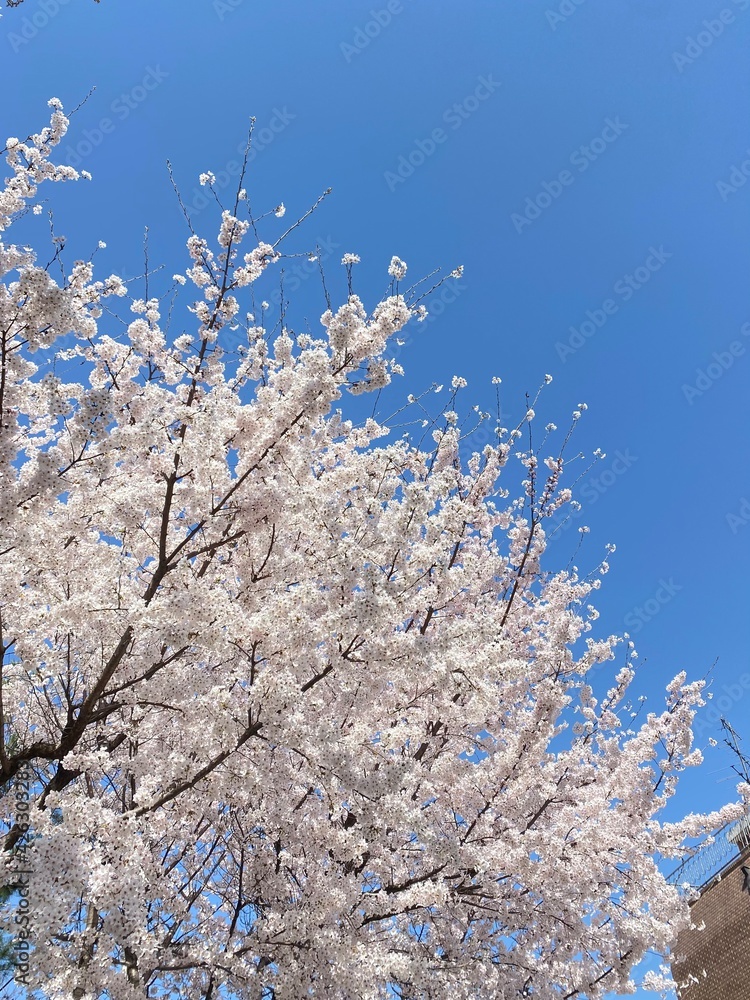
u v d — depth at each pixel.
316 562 5.10
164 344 5.70
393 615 4.71
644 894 7.48
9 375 4.12
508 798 6.68
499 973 6.65
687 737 8.09
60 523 5.33
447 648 4.78
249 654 4.63
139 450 4.54
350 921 5.32
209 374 5.49
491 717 7.61
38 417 5.75
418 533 4.86
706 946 12.55
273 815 5.61
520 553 8.85
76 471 4.94
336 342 4.82
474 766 6.29
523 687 7.56
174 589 5.02
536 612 8.99
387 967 4.82
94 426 4.01
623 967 7.07
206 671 5.39
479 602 5.68
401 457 5.22
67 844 3.52
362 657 4.79
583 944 7.21
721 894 12.62
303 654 4.62
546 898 6.41
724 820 8.24
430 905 5.52
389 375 5.00
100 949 4.23
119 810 6.38
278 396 5.19
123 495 4.99
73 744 4.75
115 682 5.20
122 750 5.87
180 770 4.56
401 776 4.44
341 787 4.82
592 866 6.97
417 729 5.01
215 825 5.74
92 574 5.30
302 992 4.84
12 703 5.84
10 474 4.07
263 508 5.27
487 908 6.27
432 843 4.96
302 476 5.59
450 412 6.96
